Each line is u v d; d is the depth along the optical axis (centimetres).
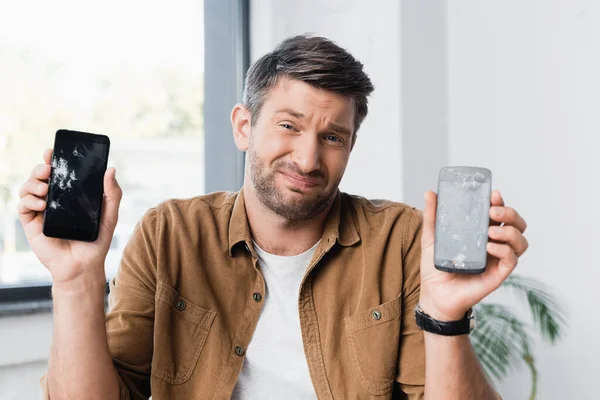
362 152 220
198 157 221
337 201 113
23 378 173
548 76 190
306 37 106
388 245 113
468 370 90
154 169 213
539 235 193
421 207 211
